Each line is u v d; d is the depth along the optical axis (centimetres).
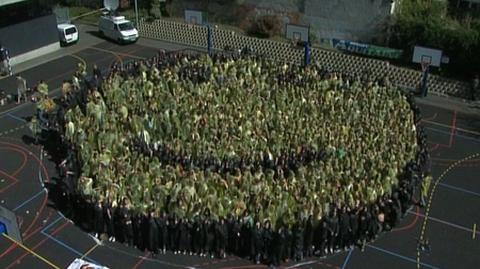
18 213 2711
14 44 4547
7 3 4119
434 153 3341
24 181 2967
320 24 4950
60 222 2655
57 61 4672
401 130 2995
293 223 2373
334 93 3388
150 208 2436
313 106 3198
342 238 2461
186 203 2408
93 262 2397
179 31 5109
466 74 4269
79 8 6116
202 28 4972
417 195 2902
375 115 3153
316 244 2450
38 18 4688
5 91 4053
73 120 3078
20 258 2420
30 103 3859
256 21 5231
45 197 2842
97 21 5712
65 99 3444
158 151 2888
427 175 2873
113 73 3706
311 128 2962
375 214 2480
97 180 2597
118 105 3275
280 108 3222
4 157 3180
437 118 3784
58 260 2409
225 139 2861
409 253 2498
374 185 2534
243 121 3017
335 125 3039
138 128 3062
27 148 3284
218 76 3606
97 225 2519
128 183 2542
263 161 2775
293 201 2417
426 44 4378
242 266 2389
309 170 2630
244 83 3531
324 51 4466
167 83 3491
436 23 4362
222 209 2395
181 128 3006
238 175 2569
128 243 2495
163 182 2525
